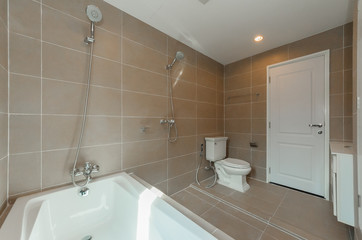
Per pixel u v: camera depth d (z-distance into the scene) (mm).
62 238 1035
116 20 1417
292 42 2061
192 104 2197
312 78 1923
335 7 1430
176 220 787
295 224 1409
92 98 1279
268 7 1433
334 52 1764
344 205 1224
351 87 1672
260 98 2379
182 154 2053
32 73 1015
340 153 1249
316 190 1910
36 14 1027
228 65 2766
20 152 976
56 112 1109
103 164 1346
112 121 1396
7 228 696
